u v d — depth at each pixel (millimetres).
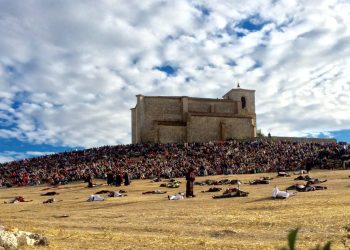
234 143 90688
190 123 106125
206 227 23125
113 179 61250
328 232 19609
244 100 114562
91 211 33438
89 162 81250
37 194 54781
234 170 68500
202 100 111312
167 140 104875
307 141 99812
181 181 60750
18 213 34469
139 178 67438
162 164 74375
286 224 22312
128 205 36219
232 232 21203
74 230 23797
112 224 25609
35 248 17609
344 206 26422
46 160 87562
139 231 22938
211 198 37469
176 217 27031
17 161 90062
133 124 113438
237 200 34031
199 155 80875
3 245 17000
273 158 75000
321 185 41594
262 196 35594
